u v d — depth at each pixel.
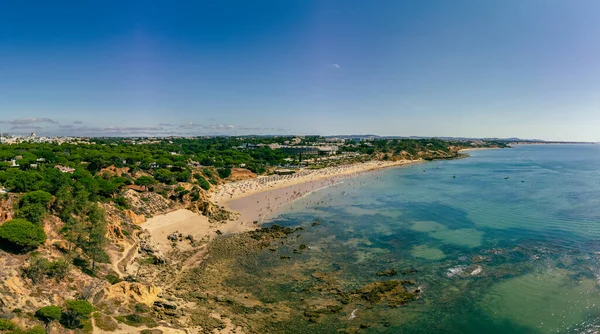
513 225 93.44
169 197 112.69
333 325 50.50
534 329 48.28
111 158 158.62
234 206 124.12
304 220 105.19
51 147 197.75
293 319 51.97
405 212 112.25
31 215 60.59
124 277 59.94
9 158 146.00
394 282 62.56
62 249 59.41
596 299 54.56
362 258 74.25
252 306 55.53
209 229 94.69
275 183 171.88
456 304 55.16
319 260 73.56
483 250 76.06
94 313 45.56
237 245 82.75
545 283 60.25
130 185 118.00
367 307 55.12
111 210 86.12
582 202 118.19
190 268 69.81
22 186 77.88
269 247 81.31
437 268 68.12
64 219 67.38
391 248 79.62
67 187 81.12
